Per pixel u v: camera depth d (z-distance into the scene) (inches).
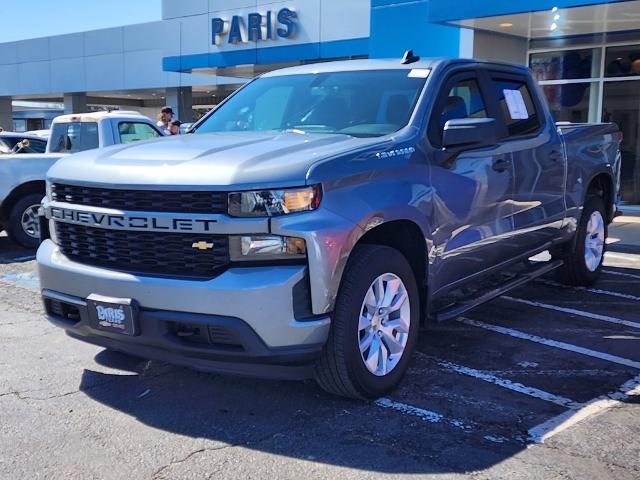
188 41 903.1
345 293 152.0
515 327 229.9
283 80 220.5
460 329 227.5
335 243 144.6
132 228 149.8
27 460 137.6
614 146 291.6
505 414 158.9
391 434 148.4
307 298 143.8
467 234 191.2
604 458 137.6
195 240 144.8
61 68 1214.3
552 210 240.4
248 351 141.9
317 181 144.4
